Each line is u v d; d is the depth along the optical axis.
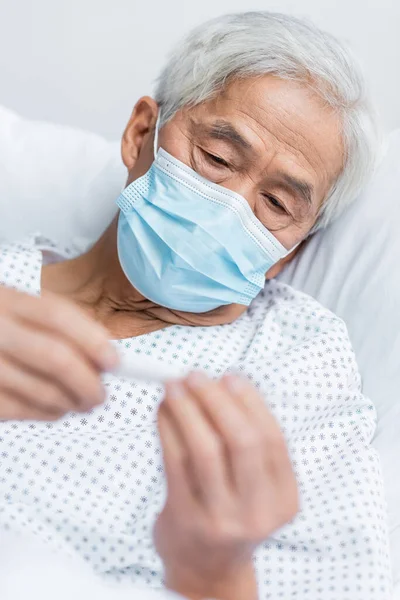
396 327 1.39
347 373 1.28
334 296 1.48
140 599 0.81
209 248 1.21
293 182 1.24
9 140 1.67
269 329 1.34
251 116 1.22
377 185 1.50
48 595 0.79
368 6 1.90
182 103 1.26
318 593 1.07
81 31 1.97
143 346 1.28
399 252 1.43
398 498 1.23
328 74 1.22
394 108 1.99
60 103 2.04
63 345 0.65
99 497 1.12
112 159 1.65
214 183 1.24
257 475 0.68
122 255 1.26
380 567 1.08
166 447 0.70
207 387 0.68
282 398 1.21
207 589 0.82
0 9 1.95
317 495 1.14
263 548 1.11
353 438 1.22
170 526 0.75
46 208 1.64
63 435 1.15
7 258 1.29
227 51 1.22
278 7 1.91
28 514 1.07
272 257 1.30
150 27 1.95
